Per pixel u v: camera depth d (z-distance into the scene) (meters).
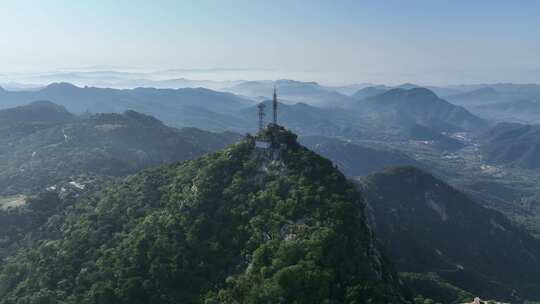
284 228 111.44
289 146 143.38
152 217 132.38
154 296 105.00
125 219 139.88
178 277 109.25
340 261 101.31
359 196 129.38
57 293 111.25
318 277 93.81
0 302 116.38
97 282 110.19
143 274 110.88
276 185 126.38
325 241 102.31
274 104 167.25
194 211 127.19
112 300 104.38
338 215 112.19
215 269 110.56
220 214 124.12
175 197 140.00
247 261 108.38
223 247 115.19
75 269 120.56
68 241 134.25
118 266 114.31
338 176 129.75
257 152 144.00
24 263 134.38
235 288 100.56
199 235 119.69
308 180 125.62
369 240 115.75
